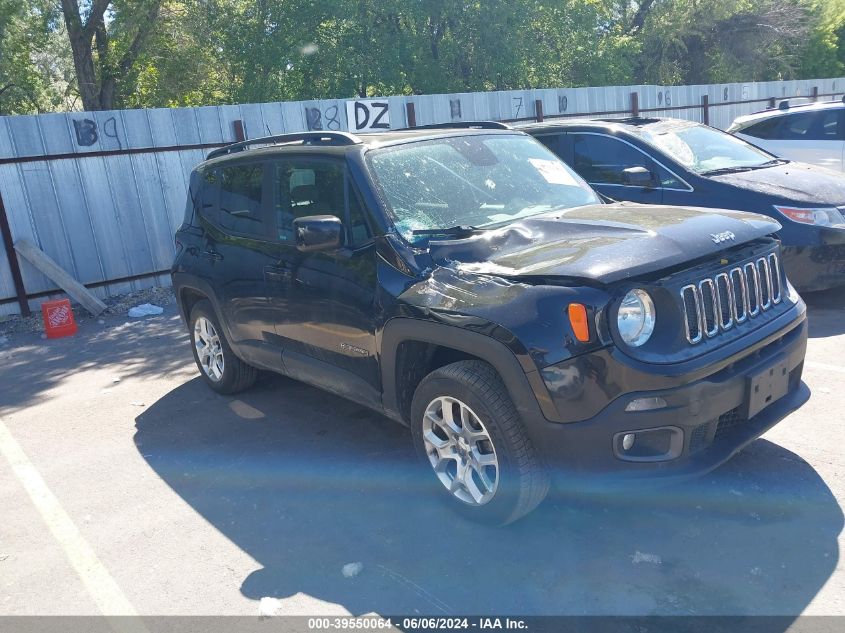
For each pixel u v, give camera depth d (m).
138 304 9.45
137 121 9.73
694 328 3.21
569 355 3.03
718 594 2.97
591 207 4.24
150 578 3.44
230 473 4.44
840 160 10.79
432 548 3.47
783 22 32.62
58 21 20.47
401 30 23.42
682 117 18.05
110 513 4.09
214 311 5.48
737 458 4.04
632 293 3.10
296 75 23.05
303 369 4.60
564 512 3.67
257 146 5.65
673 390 3.02
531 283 3.23
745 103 20.50
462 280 3.47
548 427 3.11
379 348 3.80
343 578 3.30
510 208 4.21
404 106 11.95
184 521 3.93
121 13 19.50
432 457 3.70
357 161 4.10
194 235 5.62
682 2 32.47
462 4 22.64
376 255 3.84
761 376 3.30
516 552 3.38
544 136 7.92
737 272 3.42
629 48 28.38
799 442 4.17
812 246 6.38
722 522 3.46
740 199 6.65
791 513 3.48
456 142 4.53
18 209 8.91
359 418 5.12
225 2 22.31
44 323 8.37
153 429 5.27
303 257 4.33
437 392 3.51
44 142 9.01
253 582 3.34
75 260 9.42
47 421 5.63
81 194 9.38
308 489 4.15
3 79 21.53
